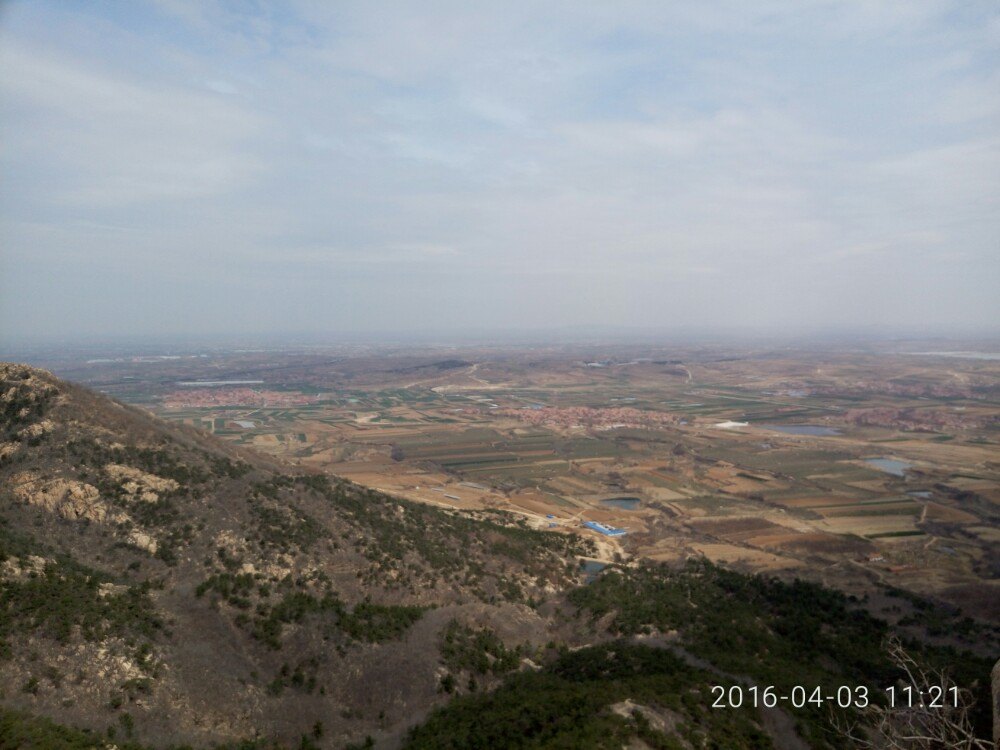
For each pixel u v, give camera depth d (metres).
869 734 34.19
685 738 32.16
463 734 35.22
